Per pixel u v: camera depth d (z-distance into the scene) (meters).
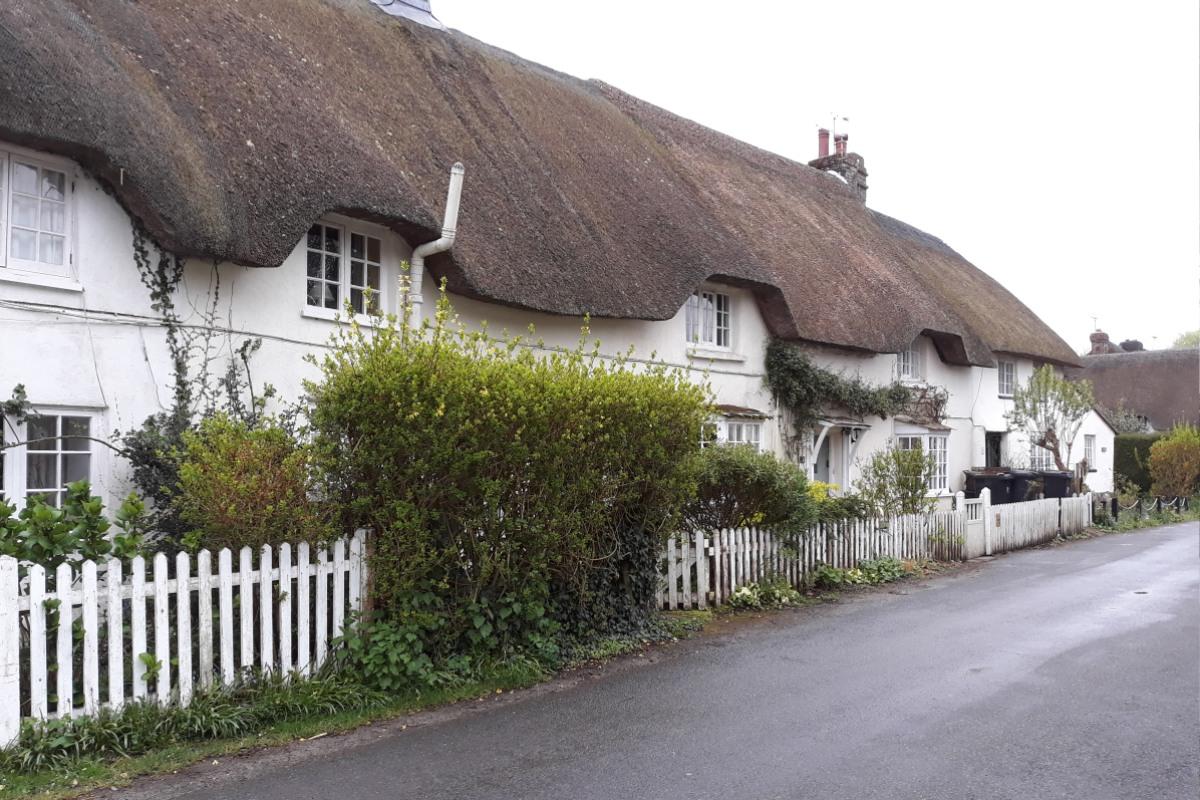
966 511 15.93
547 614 7.96
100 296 7.76
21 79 6.71
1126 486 30.31
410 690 6.76
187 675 5.96
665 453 8.41
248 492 6.38
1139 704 6.87
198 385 8.37
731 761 5.61
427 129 11.33
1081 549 17.52
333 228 9.80
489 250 10.45
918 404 20.27
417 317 9.88
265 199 8.26
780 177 20.78
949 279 24.36
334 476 6.86
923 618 10.22
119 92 7.49
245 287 8.79
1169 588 12.41
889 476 15.08
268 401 8.95
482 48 15.59
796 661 8.15
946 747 5.88
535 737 6.03
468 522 7.08
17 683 5.32
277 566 6.54
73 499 6.19
